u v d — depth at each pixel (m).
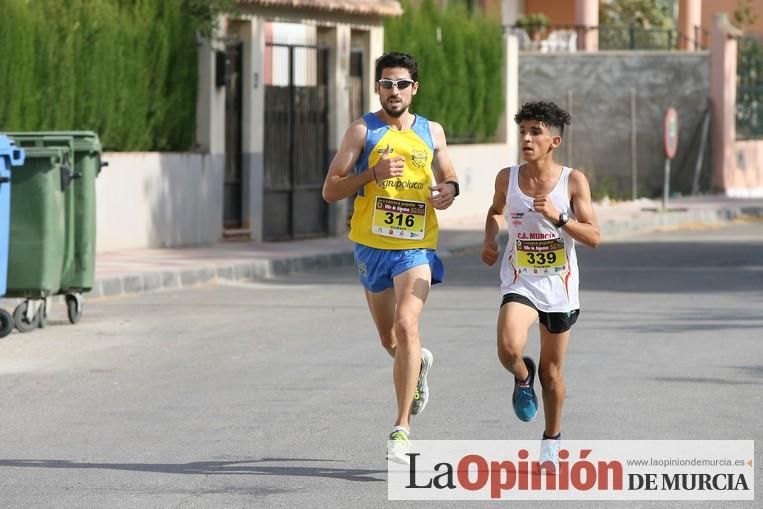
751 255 45.78
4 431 19.73
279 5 48.88
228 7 46.22
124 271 37.44
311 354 26.27
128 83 43.91
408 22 57.75
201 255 42.62
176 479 16.81
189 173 46.00
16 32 39.34
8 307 32.84
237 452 18.25
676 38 75.81
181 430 19.67
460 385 22.89
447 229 54.81
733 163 73.81
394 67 17.61
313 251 45.03
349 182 17.38
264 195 49.53
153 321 30.95
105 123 43.09
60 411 21.14
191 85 46.59
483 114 64.06
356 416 20.52
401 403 16.86
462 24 61.84
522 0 87.06
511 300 16.48
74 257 30.17
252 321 30.92
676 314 31.50
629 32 75.00
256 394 22.33
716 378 23.45
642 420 20.11
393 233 17.55
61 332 29.31
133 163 43.59
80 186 30.09
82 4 42.38
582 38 75.62
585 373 23.94
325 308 33.19
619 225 55.28
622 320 30.52
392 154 17.62
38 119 40.66
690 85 72.25
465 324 30.05
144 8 44.84
